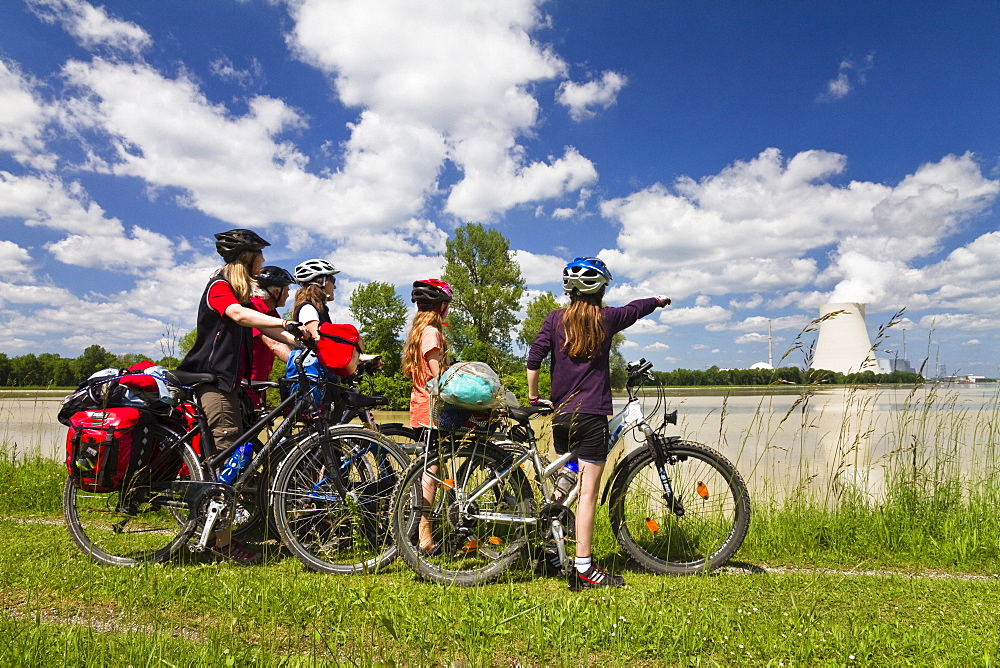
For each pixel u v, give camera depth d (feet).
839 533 13.69
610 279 11.20
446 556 11.27
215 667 6.80
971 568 12.41
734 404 102.58
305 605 9.07
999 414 17.37
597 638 8.13
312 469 12.16
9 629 7.68
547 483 11.33
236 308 11.91
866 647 7.82
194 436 12.25
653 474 12.34
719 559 11.98
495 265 187.52
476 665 7.36
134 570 10.92
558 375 11.36
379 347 141.90
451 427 11.40
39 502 17.13
